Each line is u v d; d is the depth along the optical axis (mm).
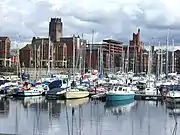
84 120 58500
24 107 73438
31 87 92875
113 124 55375
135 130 51062
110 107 74438
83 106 75500
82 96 88125
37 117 60969
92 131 50062
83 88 92875
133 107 75062
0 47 182375
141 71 183000
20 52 188125
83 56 158250
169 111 69312
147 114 65562
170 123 56438
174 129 51875
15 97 89188
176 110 70500
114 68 164750
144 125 54906
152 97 87000
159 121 58219
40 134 47969
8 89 91188
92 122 56812
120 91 82500
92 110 69938
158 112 67938
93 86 95812
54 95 87188
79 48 159875
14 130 50375
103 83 100312
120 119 59781
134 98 86750
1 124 54812
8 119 59219
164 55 170375
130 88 88375
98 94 87000
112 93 80812
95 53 176500
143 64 186875
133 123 56344
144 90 91625
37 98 88375
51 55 184000
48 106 75125
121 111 69125
